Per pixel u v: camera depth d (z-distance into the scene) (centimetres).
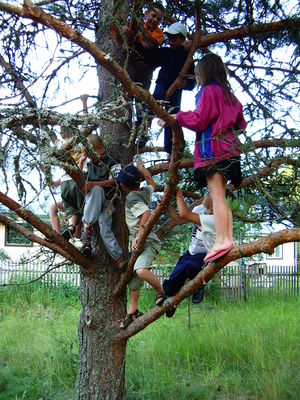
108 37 501
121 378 521
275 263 2220
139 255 447
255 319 1069
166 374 725
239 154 346
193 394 655
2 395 657
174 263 1572
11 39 455
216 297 1516
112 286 518
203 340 880
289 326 970
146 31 448
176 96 489
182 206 405
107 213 481
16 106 347
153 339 900
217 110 336
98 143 454
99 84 529
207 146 340
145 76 542
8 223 492
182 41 480
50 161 324
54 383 716
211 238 398
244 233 1219
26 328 1058
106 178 467
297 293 1639
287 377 683
